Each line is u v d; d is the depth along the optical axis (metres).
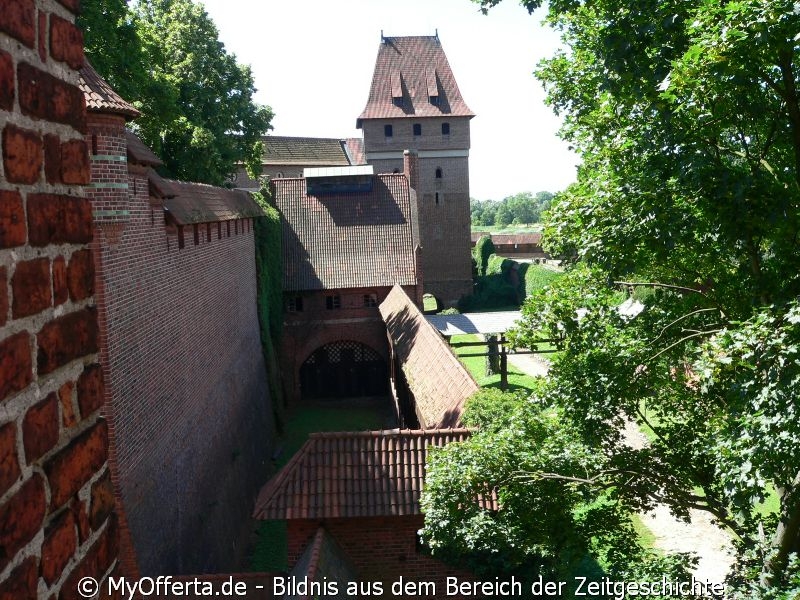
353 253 39.38
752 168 8.66
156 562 14.35
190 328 19.06
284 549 22.00
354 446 14.14
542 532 10.83
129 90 25.34
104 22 23.77
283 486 13.46
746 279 9.58
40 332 2.08
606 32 8.68
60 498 2.16
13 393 1.90
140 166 15.09
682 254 10.12
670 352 10.23
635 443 23.86
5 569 1.83
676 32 8.17
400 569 13.54
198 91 34.56
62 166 2.28
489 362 38.34
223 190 26.03
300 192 40.88
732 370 7.89
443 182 64.75
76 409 2.31
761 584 8.86
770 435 7.22
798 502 8.74
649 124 8.62
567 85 11.35
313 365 39.31
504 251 89.00
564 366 10.33
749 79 7.94
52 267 2.17
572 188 10.00
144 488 14.29
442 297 64.69
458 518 10.73
